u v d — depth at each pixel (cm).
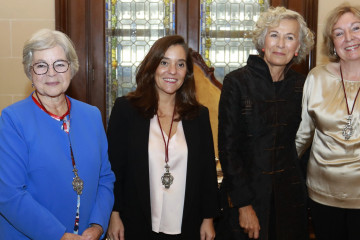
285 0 384
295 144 221
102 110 384
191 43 384
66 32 372
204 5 385
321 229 217
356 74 208
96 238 170
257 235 201
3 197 155
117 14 383
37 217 154
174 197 200
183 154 203
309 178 220
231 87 204
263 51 213
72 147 168
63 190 163
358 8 204
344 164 204
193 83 217
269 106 204
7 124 159
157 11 384
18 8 369
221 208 225
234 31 389
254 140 204
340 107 206
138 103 206
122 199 204
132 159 201
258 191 202
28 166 159
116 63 386
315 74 217
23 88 374
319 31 377
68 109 176
